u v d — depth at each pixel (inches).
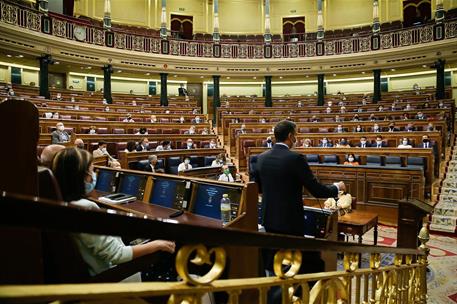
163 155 364.2
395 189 272.1
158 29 847.1
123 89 810.8
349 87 823.7
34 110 43.2
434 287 170.6
